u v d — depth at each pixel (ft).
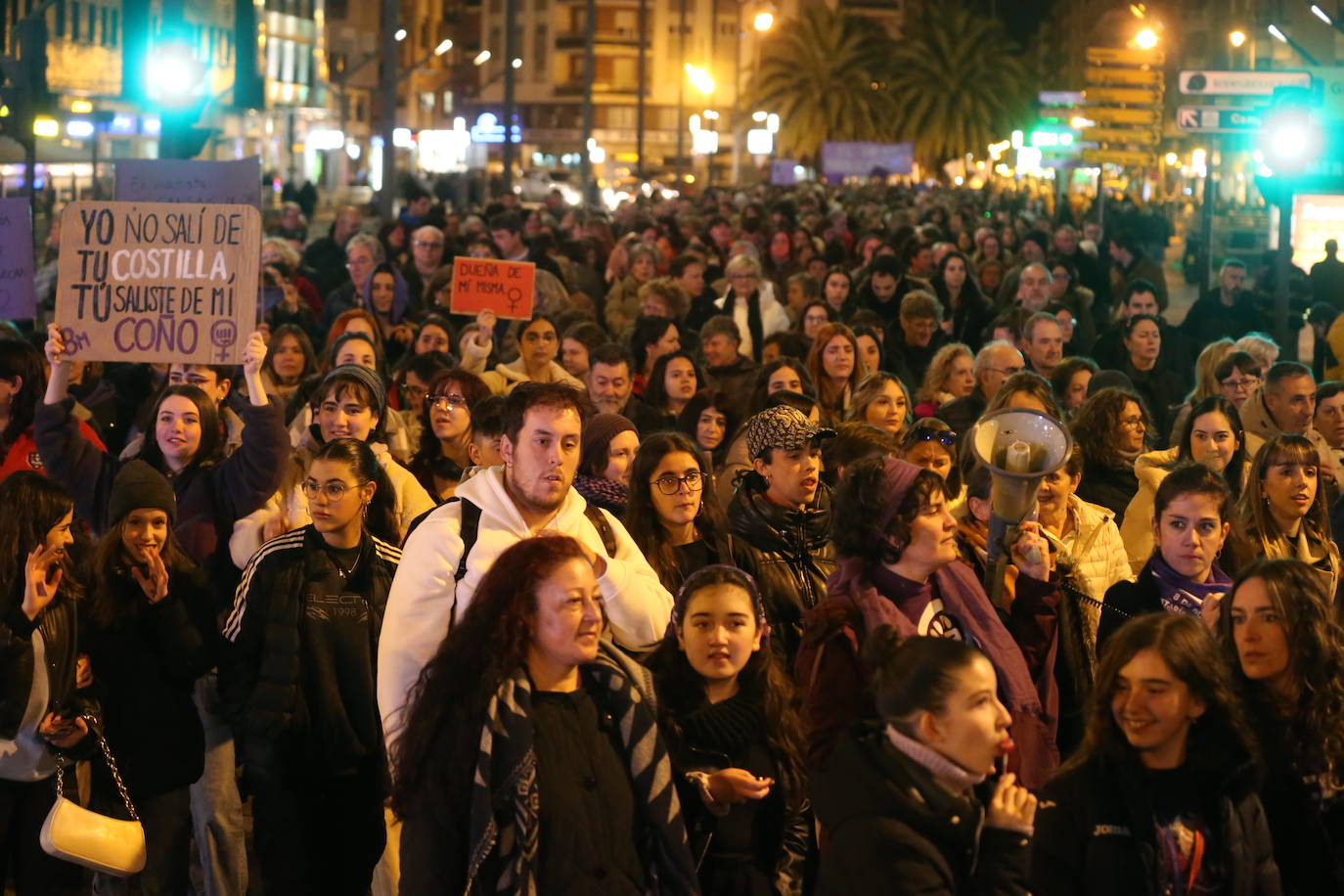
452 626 16.31
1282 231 52.44
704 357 39.55
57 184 141.18
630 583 17.80
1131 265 75.72
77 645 20.31
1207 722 14.92
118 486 20.97
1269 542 23.12
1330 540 23.70
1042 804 14.96
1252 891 14.53
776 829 16.92
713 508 21.15
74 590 20.35
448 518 16.83
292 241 86.43
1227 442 25.63
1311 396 29.63
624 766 15.24
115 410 34.50
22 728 19.69
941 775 13.75
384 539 22.25
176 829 21.11
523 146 379.55
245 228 26.40
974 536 19.80
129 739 20.76
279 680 20.27
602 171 358.02
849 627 16.74
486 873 14.56
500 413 23.54
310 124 281.95
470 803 14.60
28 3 171.32
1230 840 14.51
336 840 20.77
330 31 313.12
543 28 419.95
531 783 14.52
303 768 20.45
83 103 138.10
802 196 144.46
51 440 25.52
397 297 46.09
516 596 14.82
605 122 417.49
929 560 17.21
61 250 26.50
